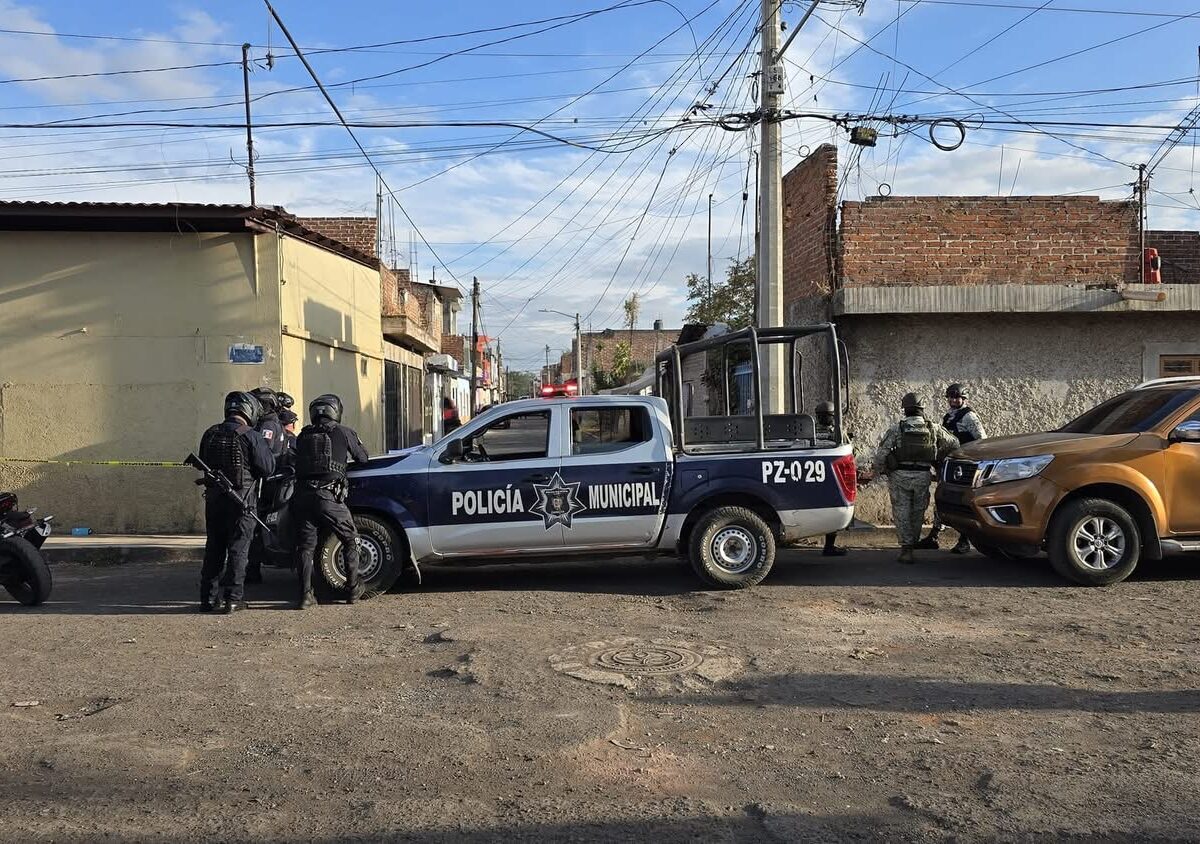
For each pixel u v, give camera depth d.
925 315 12.15
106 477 12.12
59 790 4.15
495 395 69.38
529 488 8.34
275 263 12.21
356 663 6.13
